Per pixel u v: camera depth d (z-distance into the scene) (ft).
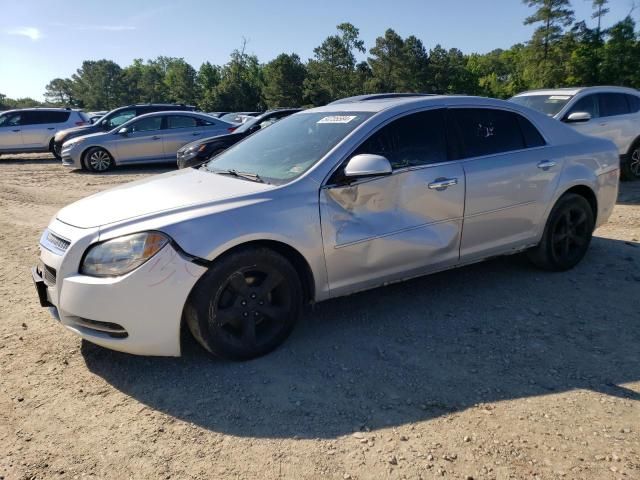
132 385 10.53
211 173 13.29
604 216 16.78
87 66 395.34
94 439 8.93
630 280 15.42
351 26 252.01
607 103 30.63
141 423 9.33
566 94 30.25
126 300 9.93
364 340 12.12
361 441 8.66
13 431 9.16
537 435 8.66
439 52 246.27
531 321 12.90
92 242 10.28
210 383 10.50
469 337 12.16
